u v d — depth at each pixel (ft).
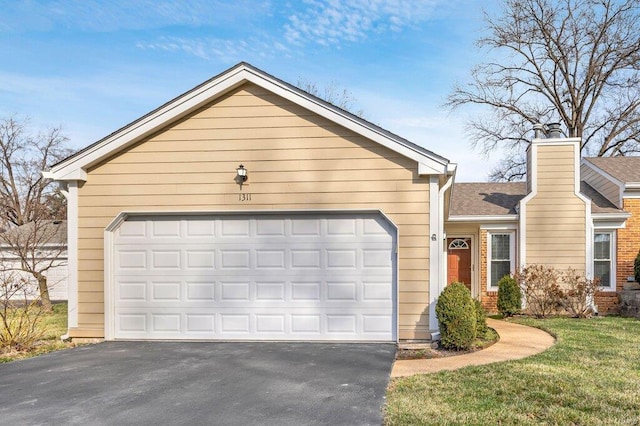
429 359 22.34
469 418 14.01
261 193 27.22
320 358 22.43
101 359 22.82
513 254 44.68
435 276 25.73
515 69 80.64
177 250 27.94
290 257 27.32
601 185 46.91
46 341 28.14
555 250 42.16
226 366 21.04
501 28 78.48
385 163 26.40
